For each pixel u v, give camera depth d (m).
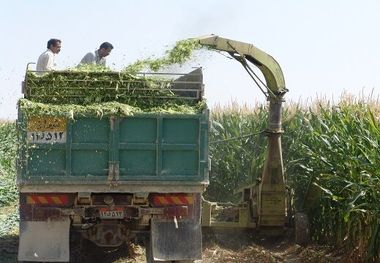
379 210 9.23
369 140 9.61
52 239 9.16
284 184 11.59
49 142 8.94
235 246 11.95
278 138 11.62
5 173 19.77
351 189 10.03
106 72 9.48
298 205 12.52
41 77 9.42
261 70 11.79
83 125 8.98
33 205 9.17
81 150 8.99
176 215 9.33
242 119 16.83
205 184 9.15
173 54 10.91
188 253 9.30
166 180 9.09
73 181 8.98
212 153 15.96
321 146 11.43
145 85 9.54
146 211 9.28
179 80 9.64
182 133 9.09
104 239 9.58
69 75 9.46
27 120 8.91
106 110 8.92
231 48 11.47
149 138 9.06
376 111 11.84
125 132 9.02
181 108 9.36
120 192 9.12
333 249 11.21
